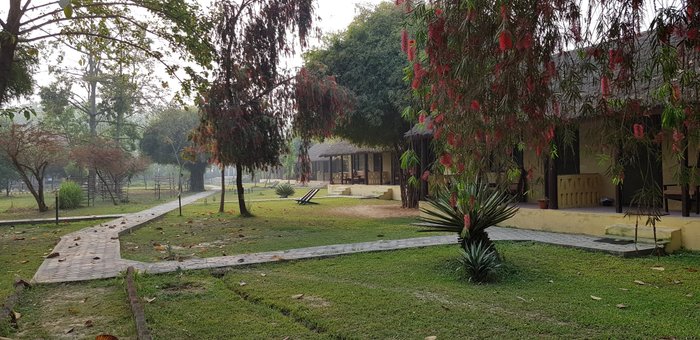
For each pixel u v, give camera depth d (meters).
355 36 18.73
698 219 8.73
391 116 18.17
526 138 2.99
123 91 36.12
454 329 4.56
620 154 3.16
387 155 29.52
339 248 9.32
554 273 6.95
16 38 9.60
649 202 3.08
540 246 9.16
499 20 2.89
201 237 11.70
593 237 9.94
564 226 10.91
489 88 2.93
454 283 6.43
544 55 3.02
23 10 10.00
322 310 5.22
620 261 7.77
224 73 15.30
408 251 8.89
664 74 3.09
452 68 3.09
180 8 10.98
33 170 22.20
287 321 4.95
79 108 36.91
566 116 3.28
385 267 7.49
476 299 5.60
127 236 12.02
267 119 15.86
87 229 12.96
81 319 5.12
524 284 6.33
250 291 6.13
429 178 3.42
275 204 23.50
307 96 15.80
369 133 19.02
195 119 41.78
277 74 16.12
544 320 4.81
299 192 35.62
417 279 6.68
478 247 6.78
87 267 7.77
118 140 38.81
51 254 8.84
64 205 23.06
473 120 2.98
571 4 3.15
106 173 30.84
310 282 6.56
